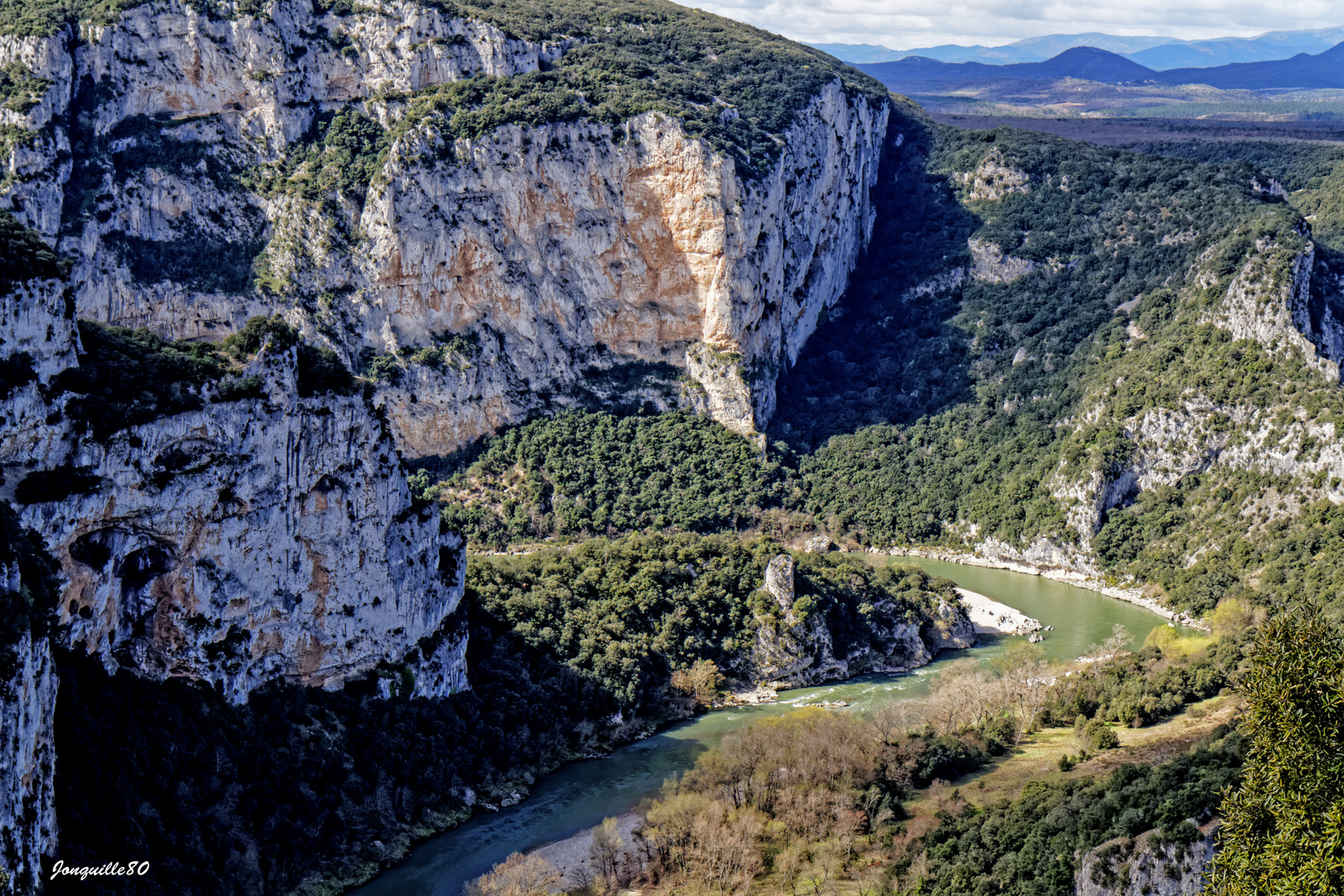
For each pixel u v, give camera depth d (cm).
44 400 10244
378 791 12569
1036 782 12406
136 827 10262
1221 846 9250
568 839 12706
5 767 8569
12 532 9650
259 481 11906
